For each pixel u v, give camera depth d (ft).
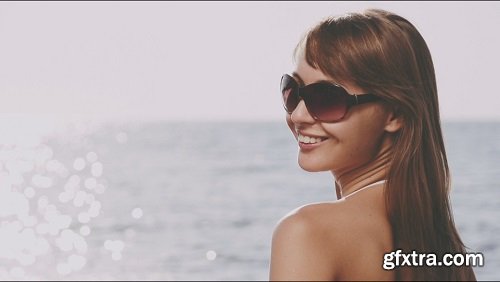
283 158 100.78
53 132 203.41
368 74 4.84
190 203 64.69
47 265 42.93
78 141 155.53
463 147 97.66
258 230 51.62
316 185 71.36
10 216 61.26
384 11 5.12
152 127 220.23
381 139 5.08
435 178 5.12
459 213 49.39
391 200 4.96
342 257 4.66
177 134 173.17
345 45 4.85
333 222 4.74
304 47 4.99
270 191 69.21
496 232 43.50
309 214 4.70
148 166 97.40
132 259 43.80
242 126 205.67
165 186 76.74
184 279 38.78
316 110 4.91
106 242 49.29
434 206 5.12
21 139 167.02
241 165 92.94
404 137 5.00
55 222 57.77
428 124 5.07
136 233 52.19
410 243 4.90
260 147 121.60
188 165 96.17
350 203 4.91
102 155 117.39
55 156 117.70
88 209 64.13
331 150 4.99
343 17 4.99
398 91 4.90
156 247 46.91
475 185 61.62
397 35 4.94
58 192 76.18
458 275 5.29
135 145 136.87
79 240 50.19
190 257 43.86
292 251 4.55
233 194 68.54
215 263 42.27
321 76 4.90
